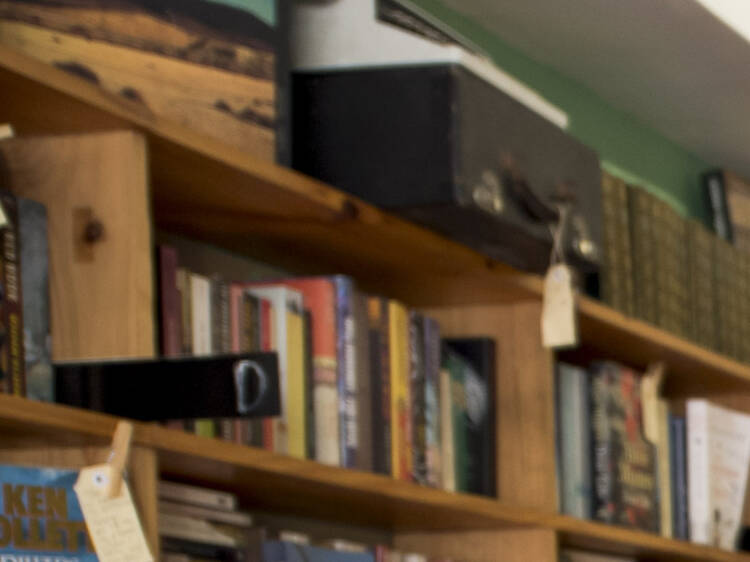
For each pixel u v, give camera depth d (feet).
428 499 6.14
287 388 5.65
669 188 11.21
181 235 6.19
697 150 11.53
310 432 5.74
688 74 9.87
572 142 6.77
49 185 4.75
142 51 5.01
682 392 9.98
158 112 5.02
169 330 5.06
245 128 5.37
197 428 5.11
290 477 5.28
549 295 6.81
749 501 9.91
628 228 8.54
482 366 7.28
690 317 9.18
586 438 7.92
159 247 5.08
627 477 8.11
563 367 7.89
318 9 6.06
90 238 4.69
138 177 4.69
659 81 10.03
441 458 6.70
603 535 7.66
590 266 6.95
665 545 8.32
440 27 6.53
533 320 7.43
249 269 6.87
